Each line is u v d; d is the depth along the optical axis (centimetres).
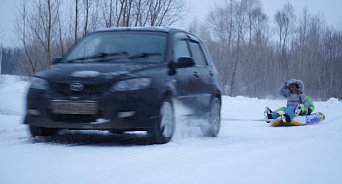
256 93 4709
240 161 387
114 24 1550
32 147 521
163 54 637
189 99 668
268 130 926
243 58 4816
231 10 4912
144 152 467
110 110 541
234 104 2636
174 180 292
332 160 394
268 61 4966
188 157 419
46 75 583
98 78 551
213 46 5194
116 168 349
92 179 297
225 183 284
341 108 2070
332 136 668
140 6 1596
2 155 444
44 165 368
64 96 551
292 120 1112
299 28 5272
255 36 6166
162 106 575
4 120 903
